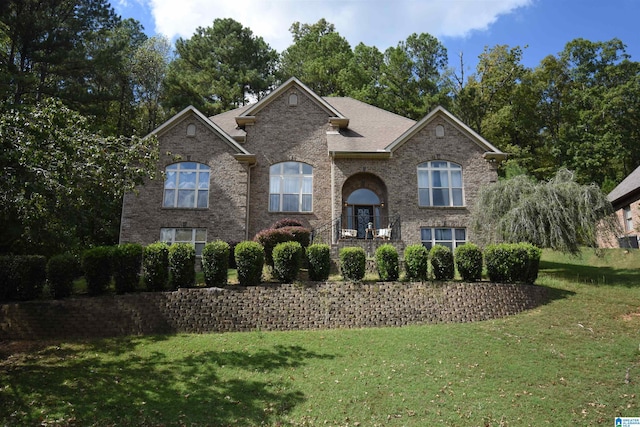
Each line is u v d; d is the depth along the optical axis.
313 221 24.45
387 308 14.73
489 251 16.64
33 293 14.54
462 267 16.06
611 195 34.09
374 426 8.53
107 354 11.98
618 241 28.88
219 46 46.47
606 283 18.47
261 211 24.45
